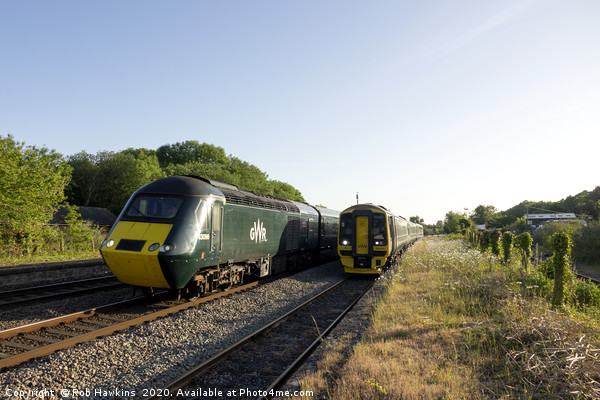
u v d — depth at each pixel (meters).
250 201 12.93
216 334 7.37
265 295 11.31
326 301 11.31
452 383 4.67
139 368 5.57
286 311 9.66
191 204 9.55
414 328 7.28
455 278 12.22
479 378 5.03
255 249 13.12
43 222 20.14
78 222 21.83
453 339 6.51
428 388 4.52
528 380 4.84
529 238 13.76
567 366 4.74
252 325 8.12
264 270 14.40
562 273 8.52
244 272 13.29
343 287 14.04
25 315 8.45
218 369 5.83
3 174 18.30
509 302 7.64
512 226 69.00
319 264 22.00
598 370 4.71
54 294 10.37
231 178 52.75
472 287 10.41
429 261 16.77
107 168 51.19
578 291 9.23
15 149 19.66
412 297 10.20
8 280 11.93
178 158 76.25
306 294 12.13
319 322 8.85
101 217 38.94
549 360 5.02
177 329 7.46
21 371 5.20
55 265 13.76
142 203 9.59
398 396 4.35
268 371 5.80
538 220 78.44
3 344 6.40
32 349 6.26
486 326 6.98
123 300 10.45
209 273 10.56
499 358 5.68
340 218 16.81
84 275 14.95
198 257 9.42
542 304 7.76
